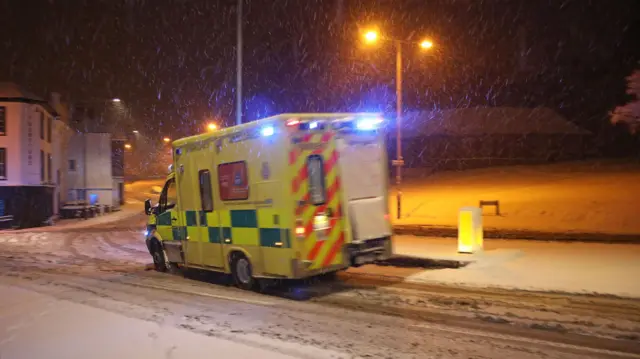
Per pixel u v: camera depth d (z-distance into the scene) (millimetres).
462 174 39156
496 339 6430
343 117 9375
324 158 9086
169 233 12062
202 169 10734
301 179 8812
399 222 22250
